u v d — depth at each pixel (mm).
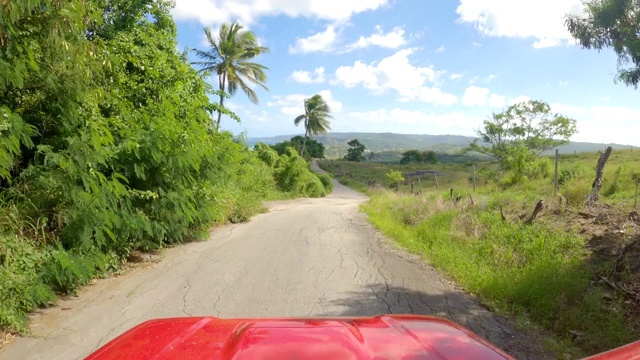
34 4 5477
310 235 12445
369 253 10195
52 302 5918
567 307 6238
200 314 5887
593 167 20766
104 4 13141
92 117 7461
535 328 5777
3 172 5688
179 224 10031
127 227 7695
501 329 5699
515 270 7836
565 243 8672
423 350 1979
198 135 10508
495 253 9117
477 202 14047
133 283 7234
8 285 5066
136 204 8789
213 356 1888
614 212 10539
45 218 6238
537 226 10031
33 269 5609
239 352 1866
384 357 1882
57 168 6426
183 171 9648
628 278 6809
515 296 6668
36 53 6211
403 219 15719
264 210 18297
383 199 23797
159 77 12977
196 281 7441
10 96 6531
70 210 6438
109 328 5312
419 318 2512
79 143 6543
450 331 2281
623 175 16812
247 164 19734
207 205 11227
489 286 7105
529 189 18797
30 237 6176
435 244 10680
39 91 6570
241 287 7148
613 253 7738
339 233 12945
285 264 8836
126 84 11969
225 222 14414
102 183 6945
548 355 5000
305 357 1826
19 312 5230
